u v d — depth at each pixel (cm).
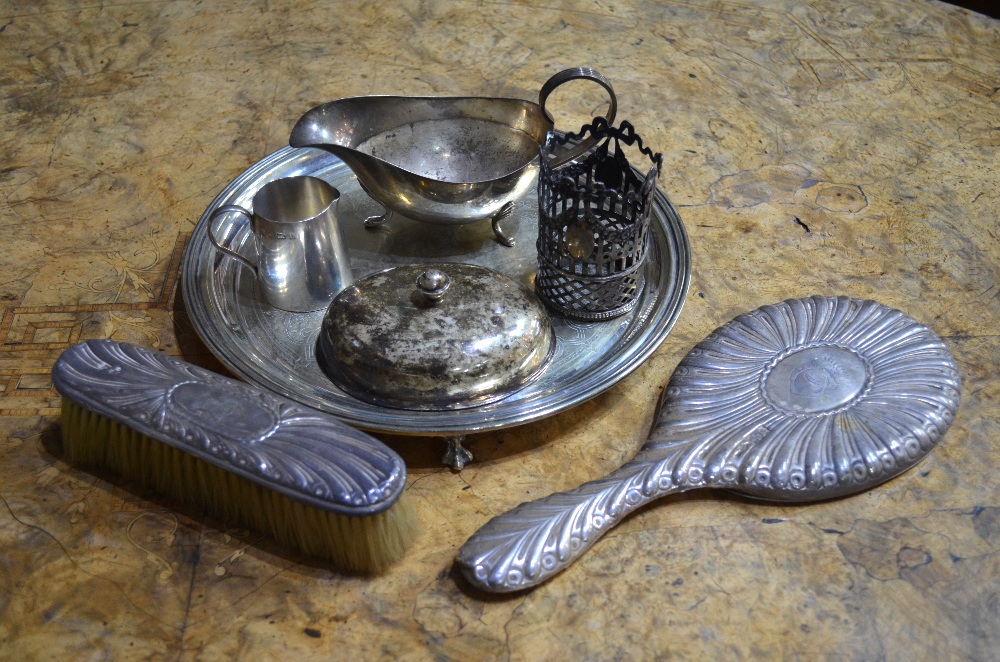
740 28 151
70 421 91
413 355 91
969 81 141
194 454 83
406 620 82
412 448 94
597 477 92
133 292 111
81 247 117
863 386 94
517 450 95
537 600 83
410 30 151
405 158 116
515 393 94
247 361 95
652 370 102
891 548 86
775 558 86
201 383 88
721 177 126
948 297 110
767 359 96
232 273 108
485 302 94
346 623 81
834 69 143
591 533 84
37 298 110
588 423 97
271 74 143
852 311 100
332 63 145
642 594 83
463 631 81
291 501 82
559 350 100
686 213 121
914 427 90
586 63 145
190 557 86
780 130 133
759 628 81
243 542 87
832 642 80
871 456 88
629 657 79
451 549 86
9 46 149
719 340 99
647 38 149
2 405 99
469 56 146
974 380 101
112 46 149
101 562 86
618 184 108
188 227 120
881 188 124
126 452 89
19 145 132
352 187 120
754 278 113
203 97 140
